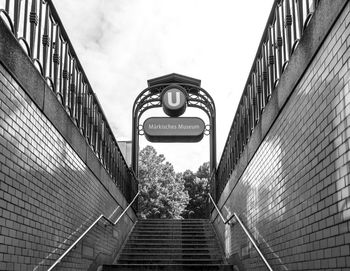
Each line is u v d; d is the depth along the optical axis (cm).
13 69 442
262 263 685
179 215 3916
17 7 463
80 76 755
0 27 405
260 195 701
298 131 503
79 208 729
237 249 919
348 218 365
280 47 608
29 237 495
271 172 630
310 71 463
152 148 4053
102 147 955
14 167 451
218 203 1291
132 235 1273
